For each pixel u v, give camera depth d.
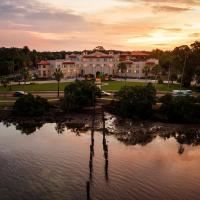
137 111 103.50
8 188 51.16
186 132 87.88
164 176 56.72
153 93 107.19
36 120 102.19
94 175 56.56
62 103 112.62
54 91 143.12
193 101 102.00
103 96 129.12
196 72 148.88
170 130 89.69
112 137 81.75
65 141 78.62
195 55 153.25
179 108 99.44
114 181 54.16
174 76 175.38
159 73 199.38
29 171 58.16
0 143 76.88
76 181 54.09
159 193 50.22
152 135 84.12
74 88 116.38
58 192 50.06
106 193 49.91
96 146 73.94
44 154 68.06
